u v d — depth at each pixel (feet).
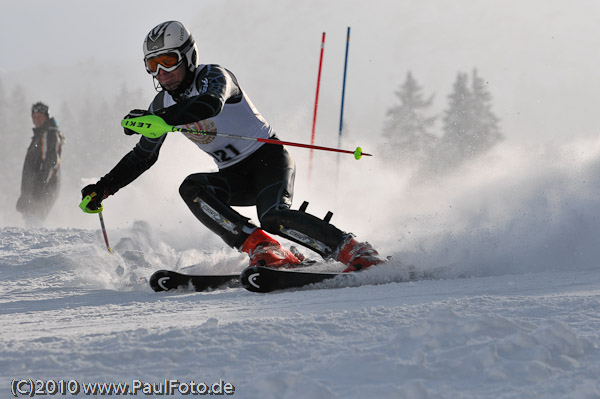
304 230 32.45
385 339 15.79
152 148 34.96
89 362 14.37
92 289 33.81
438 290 27.14
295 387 12.40
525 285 27.58
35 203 82.74
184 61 32.04
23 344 16.29
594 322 17.61
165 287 31.45
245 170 35.17
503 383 13.04
